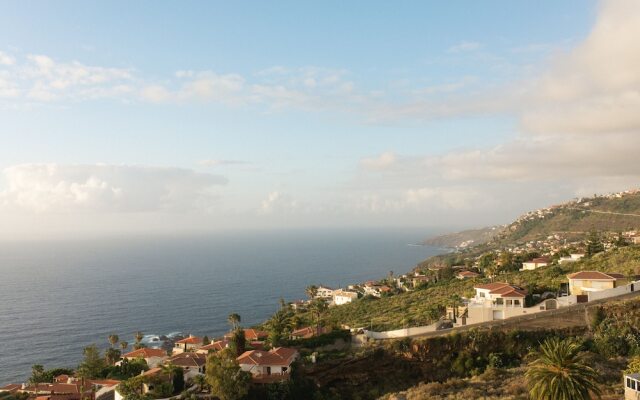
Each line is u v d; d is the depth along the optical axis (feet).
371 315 453.58
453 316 340.80
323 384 269.85
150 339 627.87
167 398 252.21
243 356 282.36
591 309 285.02
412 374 271.28
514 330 272.72
